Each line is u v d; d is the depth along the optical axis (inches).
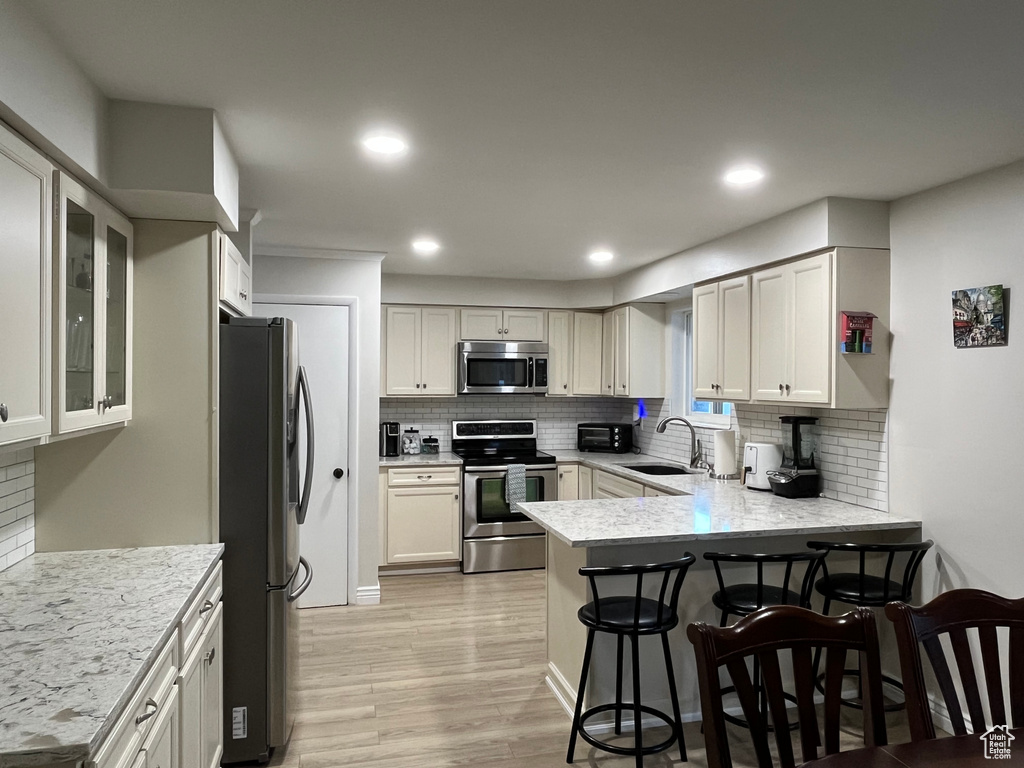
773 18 64.5
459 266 203.9
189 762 74.4
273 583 102.3
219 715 93.4
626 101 83.4
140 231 94.8
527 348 229.3
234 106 84.1
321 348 178.1
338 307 179.0
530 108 85.5
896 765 52.8
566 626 125.6
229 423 100.4
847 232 125.4
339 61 72.9
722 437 172.1
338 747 109.3
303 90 79.8
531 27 66.1
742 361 152.6
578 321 237.6
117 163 82.0
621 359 225.1
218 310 97.1
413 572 214.2
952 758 54.0
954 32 67.1
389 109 85.6
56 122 67.0
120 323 89.9
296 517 111.8
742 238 150.6
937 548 118.4
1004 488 106.4
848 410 139.9
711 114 87.4
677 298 209.5
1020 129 92.0
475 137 95.3
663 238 161.0
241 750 102.5
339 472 179.8
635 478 183.3
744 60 72.9
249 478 101.0
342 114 86.9
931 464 119.5
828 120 89.2
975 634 112.7
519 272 215.8
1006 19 64.6
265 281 174.2
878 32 67.2
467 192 122.2
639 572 97.5
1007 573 106.1
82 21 63.8
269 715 103.4
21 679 53.6
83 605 70.9
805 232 130.3
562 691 125.6
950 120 89.0
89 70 74.0
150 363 95.0
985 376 109.6
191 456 96.1
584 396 240.8
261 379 101.1
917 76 76.7
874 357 127.7
